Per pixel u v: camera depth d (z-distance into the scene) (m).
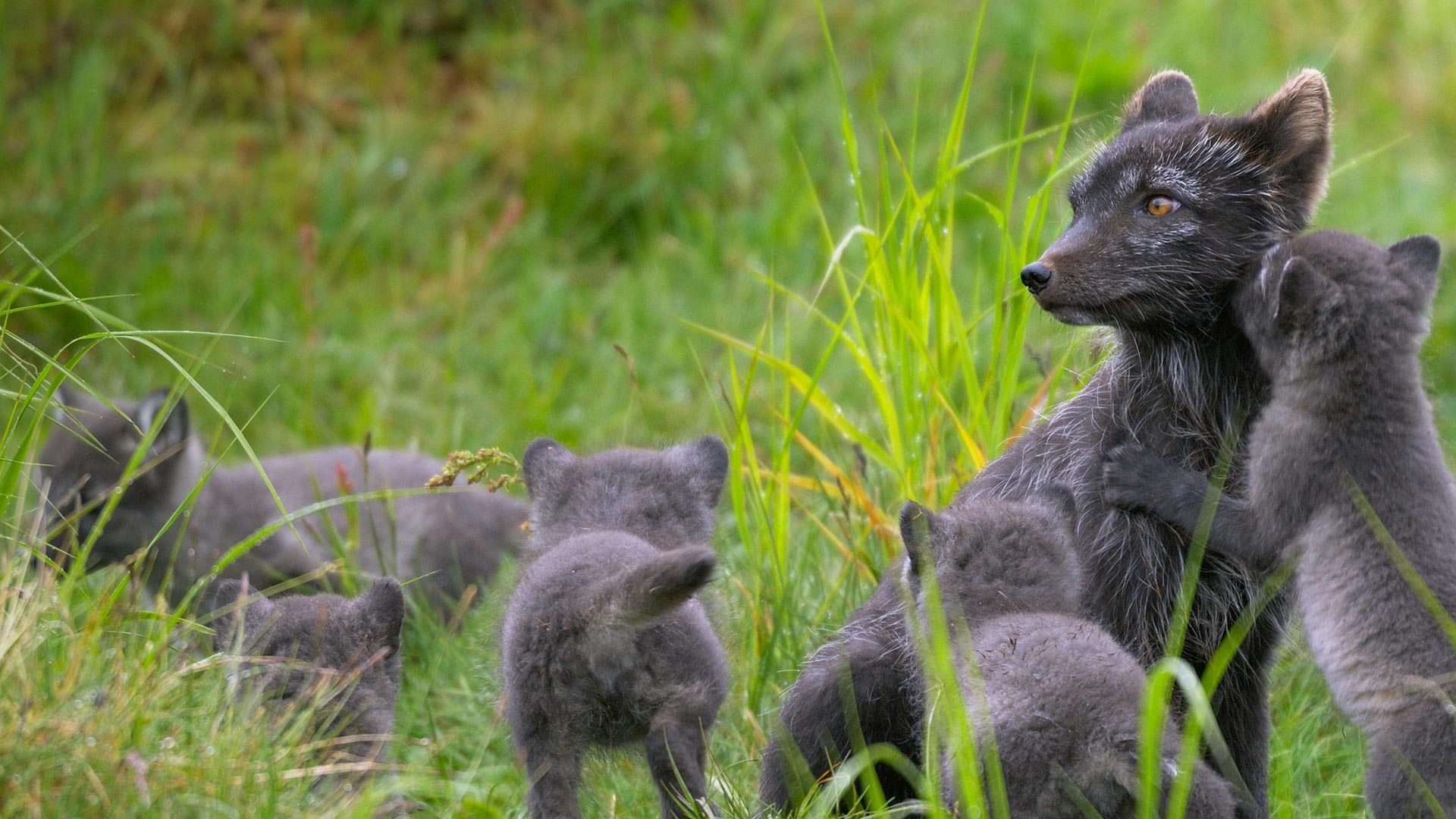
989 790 7.51
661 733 8.38
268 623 9.35
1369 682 8.18
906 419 11.52
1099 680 7.51
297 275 18.55
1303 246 8.73
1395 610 8.15
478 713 10.85
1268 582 8.66
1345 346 8.45
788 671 10.70
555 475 10.07
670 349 17.52
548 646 8.43
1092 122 20.14
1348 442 8.43
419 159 20.27
